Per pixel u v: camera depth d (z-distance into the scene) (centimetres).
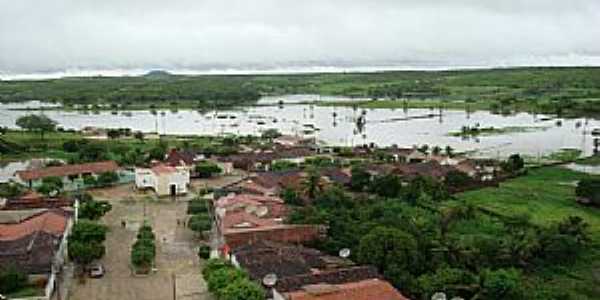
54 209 13375
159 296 9912
